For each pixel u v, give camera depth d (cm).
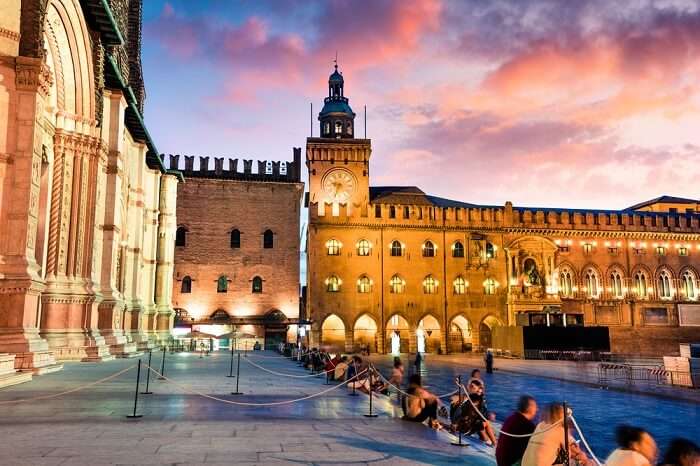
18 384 1861
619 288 7988
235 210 7125
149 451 977
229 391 1947
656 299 8000
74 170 2973
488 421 1338
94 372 2328
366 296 7350
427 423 1402
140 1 4894
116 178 3372
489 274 7656
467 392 1444
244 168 7262
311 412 1537
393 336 7456
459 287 7581
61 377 2097
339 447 1072
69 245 2931
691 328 7950
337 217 7481
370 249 7481
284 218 7206
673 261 8169
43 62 2206
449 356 6962
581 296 7825
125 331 4012
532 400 968
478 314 7550
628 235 8094
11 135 2112
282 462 930
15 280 2025
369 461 968
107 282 3297
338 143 7731
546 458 820
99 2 2867
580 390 3152
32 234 2150
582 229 7975
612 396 2861
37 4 2209
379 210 7606
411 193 8319
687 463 662
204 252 6981
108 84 3447
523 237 7725
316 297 7262
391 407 1675
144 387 1944
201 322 6719
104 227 3300
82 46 2875
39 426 1193
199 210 7056
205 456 954
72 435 1102
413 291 7462
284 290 7050
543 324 7419
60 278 2869
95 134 3042
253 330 6881
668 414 2247
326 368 2634
